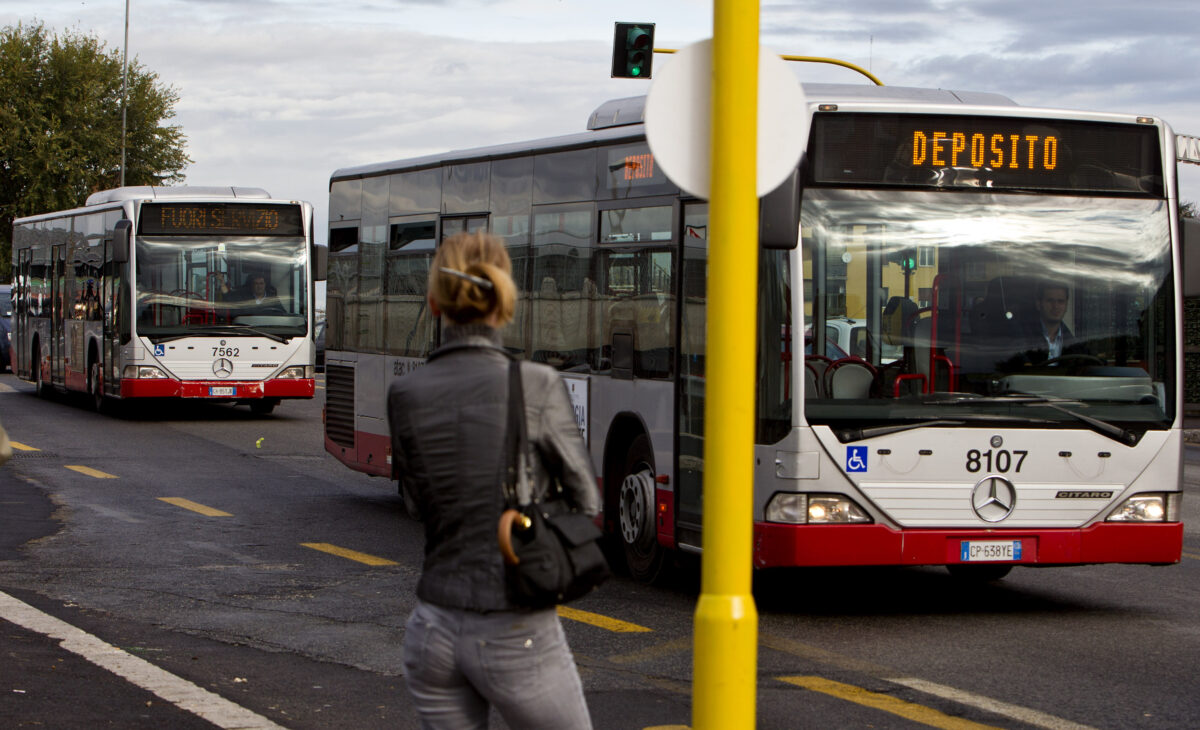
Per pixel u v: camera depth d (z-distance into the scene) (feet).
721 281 16.72
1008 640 31.01
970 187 32.78
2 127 255.91
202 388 90.27
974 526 32.22
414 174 50.14
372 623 32.14
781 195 30.14
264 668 27.78
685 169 17.15
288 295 92.07
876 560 31.78
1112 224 33.42
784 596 36.40
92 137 258.37
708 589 16.74
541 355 42.16
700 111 17.17
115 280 91.61
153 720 23.89
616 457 39.01
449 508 13.93
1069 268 33.09
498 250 14.44
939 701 25.58
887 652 29.63
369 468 53.16
